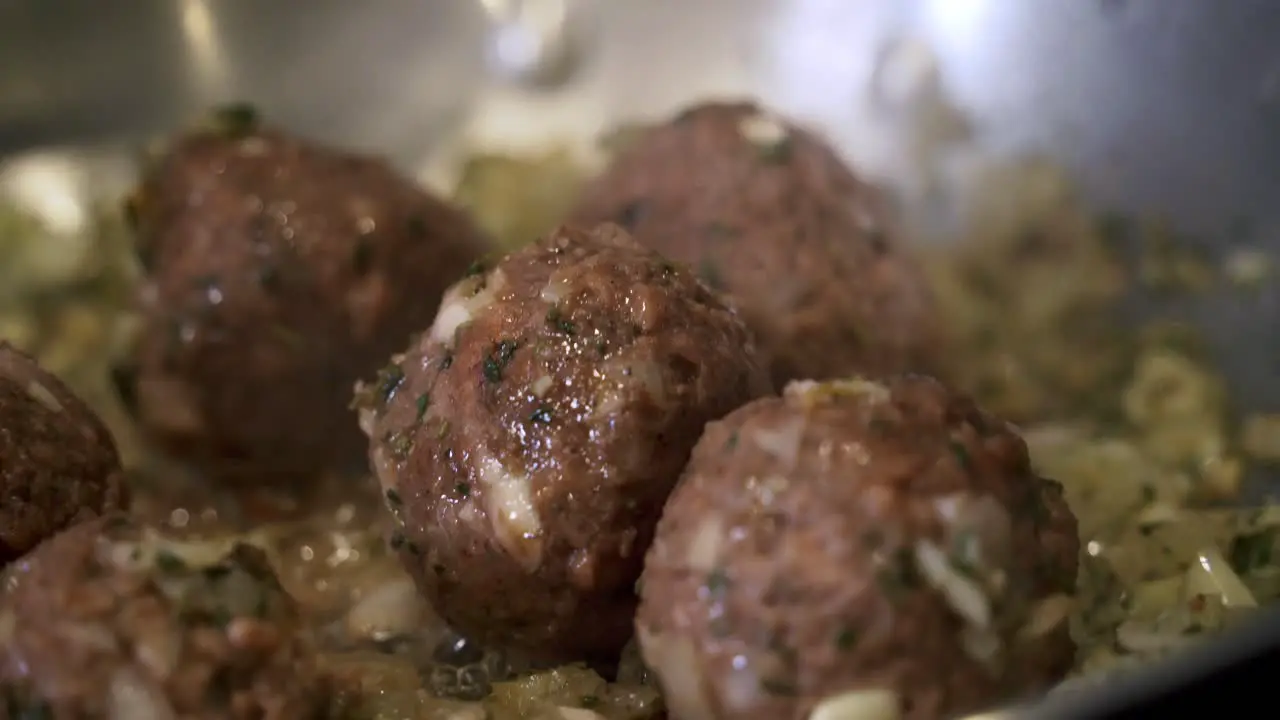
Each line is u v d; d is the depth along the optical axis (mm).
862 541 136
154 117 234
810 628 137
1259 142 199
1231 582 170
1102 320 213
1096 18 210
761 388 157
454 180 239
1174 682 126
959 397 146
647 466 150
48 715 138
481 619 159
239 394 191
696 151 192
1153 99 207
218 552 147
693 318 154
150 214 196
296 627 148
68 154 233
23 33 226
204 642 142
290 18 236
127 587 141
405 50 241
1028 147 220
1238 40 197
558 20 242
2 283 224
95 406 205
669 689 144
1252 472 192
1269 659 127
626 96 242
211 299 188
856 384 145
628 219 192
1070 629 147
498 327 156
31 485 157
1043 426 205
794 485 139
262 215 188
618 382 150
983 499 139
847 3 230
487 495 152
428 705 158
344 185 192
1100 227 215
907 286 192
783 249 183
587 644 159
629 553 151
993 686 138
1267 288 201
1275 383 198
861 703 136
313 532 191
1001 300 217
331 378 191
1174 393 201
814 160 193
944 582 137
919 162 227
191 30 233
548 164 234
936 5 224
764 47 237
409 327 191
